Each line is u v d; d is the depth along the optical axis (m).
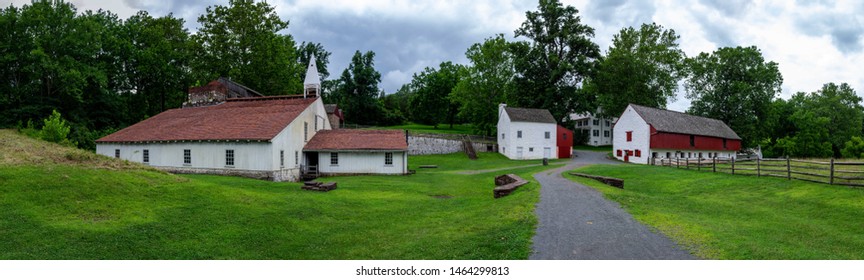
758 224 12.86
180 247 11.08
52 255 9.73
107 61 55.41
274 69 57.75
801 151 75.88
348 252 11.64
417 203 19.34
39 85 49.53
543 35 69.06
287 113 34.19
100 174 16.08
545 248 10.39
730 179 23.11
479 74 67.25
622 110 66.50
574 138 77.69
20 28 47.12
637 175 29.03
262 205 16.27
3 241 10.08
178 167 32.22
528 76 68.00
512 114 57.19
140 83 58.88
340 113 62.31
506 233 11.91
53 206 12.52
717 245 10.32
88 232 11.12
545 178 26.69
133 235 11.38
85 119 50.59
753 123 62.44
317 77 43.44
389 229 14.02
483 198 20.42
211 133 31.91
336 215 16.05
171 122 37.25
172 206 14.40
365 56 90.00
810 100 89.12
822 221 13.09
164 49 57.22
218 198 16.33
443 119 89.31
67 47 48.66
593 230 12.02
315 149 34.94
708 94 63.91
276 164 30.03
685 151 52.41
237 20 57.19
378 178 31.58
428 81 88.31
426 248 11.26
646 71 66.12
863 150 65.06
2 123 45.56
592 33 68.88
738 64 62.34
